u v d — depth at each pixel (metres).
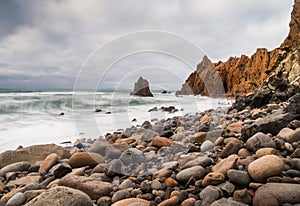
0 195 2.51
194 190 1.92
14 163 3.48
